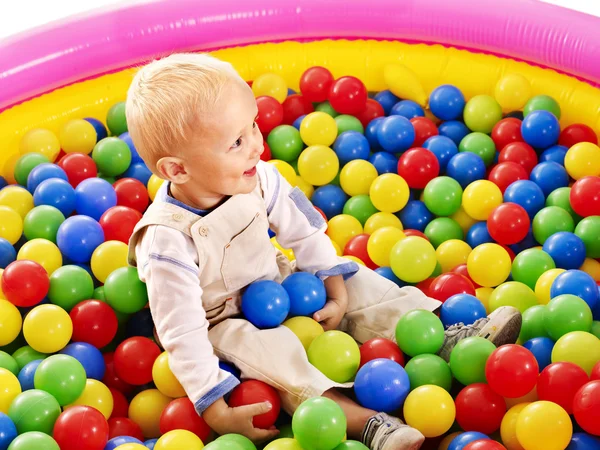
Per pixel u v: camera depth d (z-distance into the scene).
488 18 3.07
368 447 1.92
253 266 2.19
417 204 2.82
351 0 3.23
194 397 1.98
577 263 2.49
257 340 2.09
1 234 2.55
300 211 2.28
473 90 3.22
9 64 2.91
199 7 3.18
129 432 2.08
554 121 2.86
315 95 3.17
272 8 3.23
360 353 2.15
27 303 2.28
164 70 1.99
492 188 2.67
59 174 2.76
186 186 2.07
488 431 1.97
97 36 3.06
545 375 1.96
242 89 1.98
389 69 3.23
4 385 2.02
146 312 2.41
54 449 1.84
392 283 2.36
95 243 2.50
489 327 2.10
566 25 2.91
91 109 3.17
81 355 2.19
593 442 1.87
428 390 1.95
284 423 2.13
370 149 3.09
